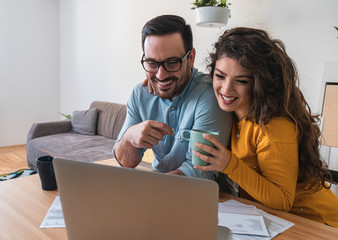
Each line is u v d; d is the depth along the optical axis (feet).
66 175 1.63
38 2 14.90
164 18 3.37
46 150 10.09
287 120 3.03
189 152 3.38
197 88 3.58
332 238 2.32
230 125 3.40
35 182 3.41
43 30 15.29
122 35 11.80
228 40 2.92
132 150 3.61
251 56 2.79
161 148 3.91
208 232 1.54
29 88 15.21
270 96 2.93
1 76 14.19
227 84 2.95
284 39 7.25
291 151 2.91
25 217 2.56
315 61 6.79
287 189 2.87
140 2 10.82
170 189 1.49
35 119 15.66
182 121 3.67
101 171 1.57
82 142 10.55
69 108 15.85
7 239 2.22
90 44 13.64
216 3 6.84
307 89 6.97
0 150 14.07
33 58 15.15
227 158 2.65
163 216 1.56
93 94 13.91
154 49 3.30
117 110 11.48
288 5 7.09
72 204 1.69
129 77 11.76
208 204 1.47
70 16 14.76
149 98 4.00
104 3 12.45
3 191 3.13
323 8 6.55
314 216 3.32
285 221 2.59
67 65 15.51
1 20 13.85
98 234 1.73
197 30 9.10
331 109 5.86
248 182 2.76
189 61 3.58
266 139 2.93
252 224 2.51
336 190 4.92
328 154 5.90
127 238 1.67
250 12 7.77
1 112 14.39
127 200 1.58
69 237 1.82
